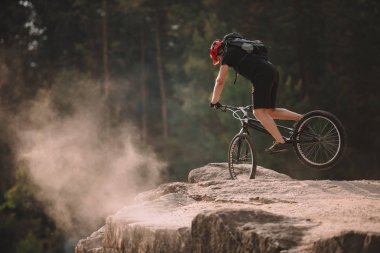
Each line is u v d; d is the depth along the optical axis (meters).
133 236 6.14
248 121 8.25
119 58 59.94
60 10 62.72
